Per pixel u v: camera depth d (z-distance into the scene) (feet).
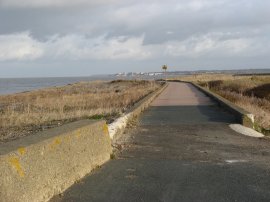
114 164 28.22
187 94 119.55
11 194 16.22
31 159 18.24
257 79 189.06
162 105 79.87
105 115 65.00
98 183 23.34
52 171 20.36
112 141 35.40
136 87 198.29
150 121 52.80
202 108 70.79
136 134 41.65
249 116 48.19
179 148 34.35
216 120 52.80
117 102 93.86
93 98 113.80
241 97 97.81
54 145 20.85
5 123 61.05
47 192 19.62
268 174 25.82
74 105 91.30
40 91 206.08
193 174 25.64
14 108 91.30
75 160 23.50
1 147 17.69
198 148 34.45
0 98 158.92
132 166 27.71
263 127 53.42
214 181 24.03
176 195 21.29
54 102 101.50
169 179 24.43
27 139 19.98
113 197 20.88
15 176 16.69
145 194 21.44
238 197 21.02
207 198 20.81
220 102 74.38
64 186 21.75
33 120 63.93
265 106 87.35
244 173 26.00
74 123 26.84
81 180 23.84
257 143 37.42
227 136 40.81
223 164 28.58
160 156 31.04
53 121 62.39
